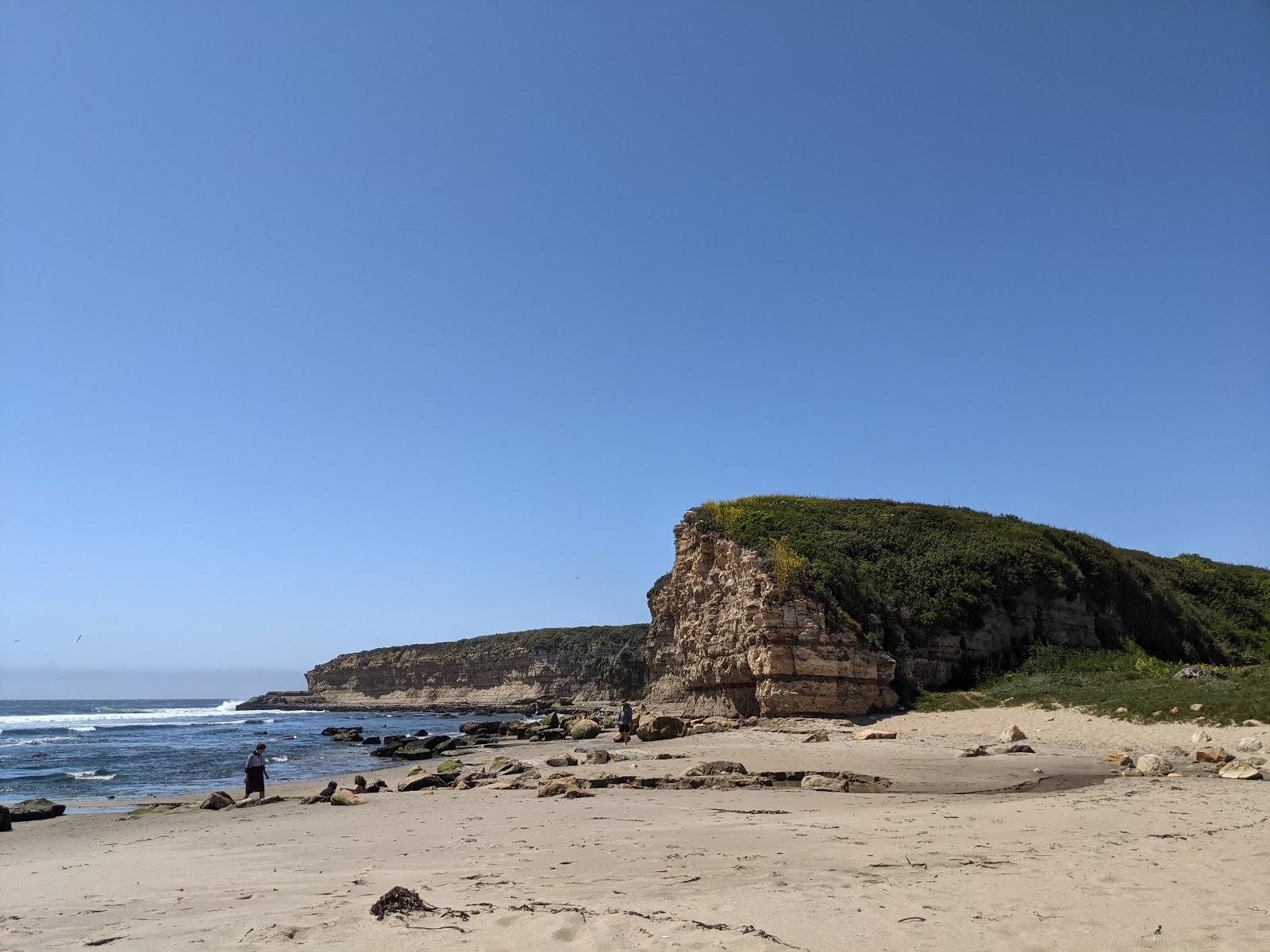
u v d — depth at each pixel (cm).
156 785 2942
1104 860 983
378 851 1202
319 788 2523
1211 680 3148
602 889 863
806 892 832
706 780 1984
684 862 1021
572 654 11581
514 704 10994
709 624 4653
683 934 675
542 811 1612
